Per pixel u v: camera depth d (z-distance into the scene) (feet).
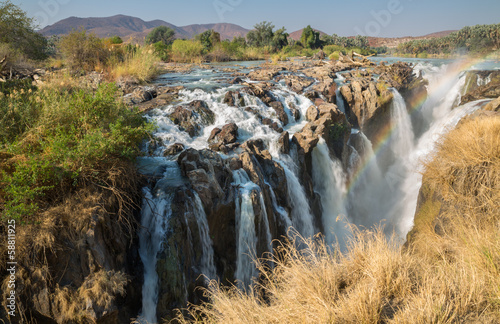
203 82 58.90
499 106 35.60
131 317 18.49
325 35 255.09
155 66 69.05
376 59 123.54
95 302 16.24
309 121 48.21
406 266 12.65
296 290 12.44
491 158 21.62
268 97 48.83
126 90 49.26
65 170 18.99
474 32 141.49
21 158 18.83
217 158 27.55
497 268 11.55
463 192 22.04
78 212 17.89
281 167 33.12
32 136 20.93
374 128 61.11
